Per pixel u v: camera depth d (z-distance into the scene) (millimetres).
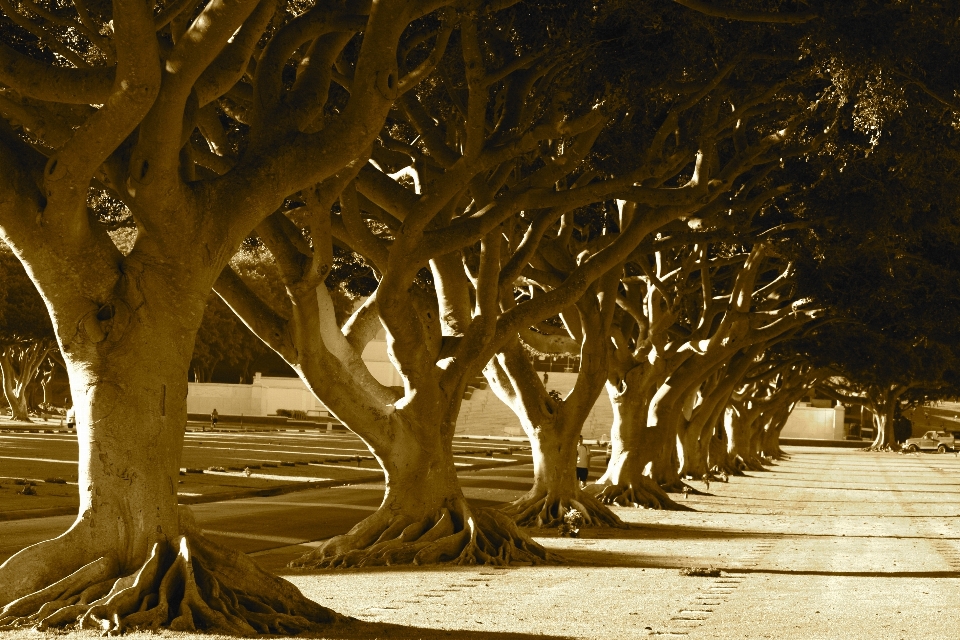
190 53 10398
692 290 34562
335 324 17125
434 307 20125
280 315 16781
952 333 33719
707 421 51531
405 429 19094
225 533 22625
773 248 27797
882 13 15578
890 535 26266
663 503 33188
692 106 19734
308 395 110062
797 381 67250
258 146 12203
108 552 11195
